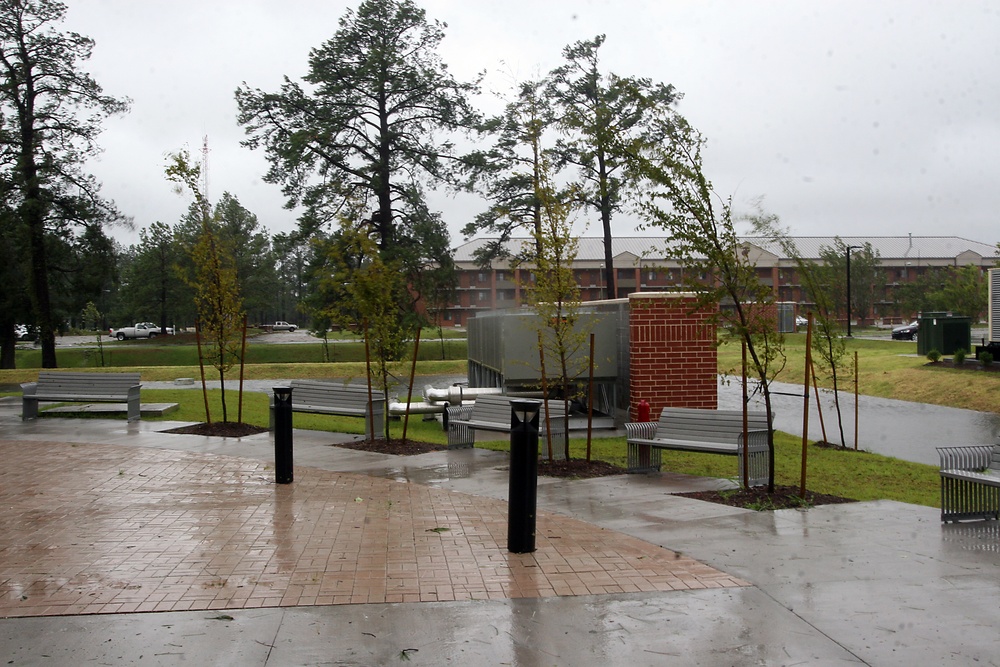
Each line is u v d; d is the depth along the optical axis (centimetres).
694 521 793
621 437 1464
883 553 676
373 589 581
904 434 1839
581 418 1628
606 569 631
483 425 1228
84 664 452
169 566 637
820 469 1184
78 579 602
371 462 1155
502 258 3547
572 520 800
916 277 6819
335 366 3819
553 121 3053
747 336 907
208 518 803
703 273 940
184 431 1435
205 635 495
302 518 805
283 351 5056
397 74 3328
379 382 1488
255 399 2089
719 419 1024
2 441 1324
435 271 3588
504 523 789
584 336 1181
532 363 1569
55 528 760
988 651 473
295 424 1608
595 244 6588
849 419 2130
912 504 878
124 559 656
